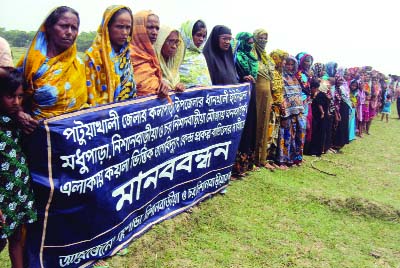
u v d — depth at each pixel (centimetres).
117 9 363
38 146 288
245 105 578
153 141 415
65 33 301
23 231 301
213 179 547
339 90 988
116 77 376
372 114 1296
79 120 313
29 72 297
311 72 893
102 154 340
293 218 533
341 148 1024
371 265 432
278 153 745
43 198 296
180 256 407
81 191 319
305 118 787
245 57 619
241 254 426
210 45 566
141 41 431
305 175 735
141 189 408
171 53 472
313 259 433
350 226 533
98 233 348
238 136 576
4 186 268
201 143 506
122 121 363
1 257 358
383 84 1661
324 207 584
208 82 527
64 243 319
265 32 652
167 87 422
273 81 702
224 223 491
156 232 432
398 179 779
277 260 422
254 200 572
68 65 312
